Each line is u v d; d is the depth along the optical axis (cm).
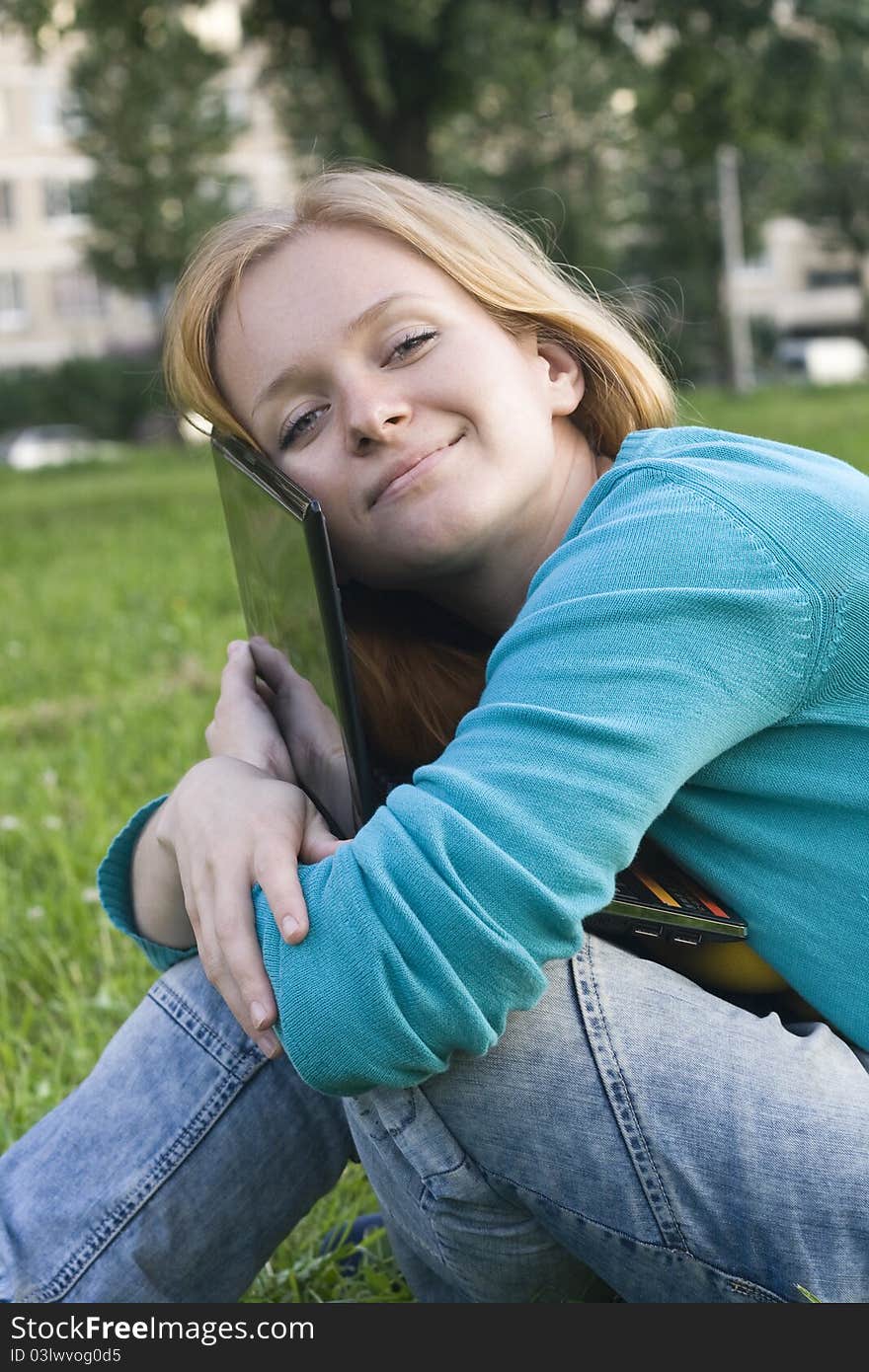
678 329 240
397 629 177
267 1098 158
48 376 4269
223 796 148
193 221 3322
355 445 155
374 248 159
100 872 166
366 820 153
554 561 146
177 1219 158
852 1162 134
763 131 1784
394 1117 140
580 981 137
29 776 434
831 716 140
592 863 130
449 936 127
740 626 134
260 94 3050
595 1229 139
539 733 132
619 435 176
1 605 820
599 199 3612
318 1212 206
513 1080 137
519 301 163
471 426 156
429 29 1661
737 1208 135
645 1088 135
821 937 144
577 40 1819
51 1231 157
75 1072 249
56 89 5175
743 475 142
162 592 788
